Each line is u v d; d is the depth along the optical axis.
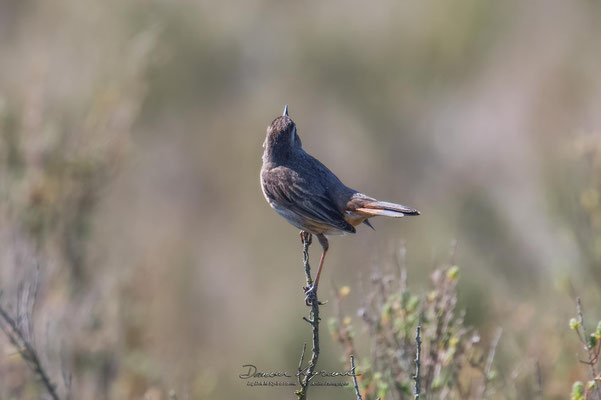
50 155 12.95
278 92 22.55
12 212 12.13
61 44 21.28
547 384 9.53
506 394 9.01
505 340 10.73
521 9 23.34
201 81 23.25
